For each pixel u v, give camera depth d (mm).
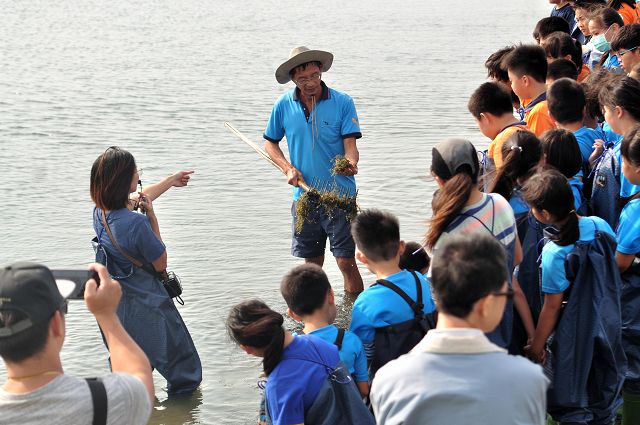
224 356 7047
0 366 6973
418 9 45812
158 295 6266
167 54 26359
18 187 11617
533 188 4609
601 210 5594
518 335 4984
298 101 7766
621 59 8062
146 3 49344
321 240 8070
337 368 4367
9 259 8984
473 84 20469
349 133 7711
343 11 44500
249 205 10891
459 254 3096
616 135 6484
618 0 10805
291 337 4445
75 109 17125
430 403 2977
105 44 28984
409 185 11555
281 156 8023
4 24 35812
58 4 47125
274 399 4340
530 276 5020
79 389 3059
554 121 6293
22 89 19438
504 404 2953
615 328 4715
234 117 16500
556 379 4730
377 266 4805
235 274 8648
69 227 10039
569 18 11773
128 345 3336
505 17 40250
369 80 21031
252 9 45938
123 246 6105
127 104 17734
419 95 18906
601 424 4844
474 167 4516
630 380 5223
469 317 3074
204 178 12117
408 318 4629
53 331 3100
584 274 4660
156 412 6219
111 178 6047
